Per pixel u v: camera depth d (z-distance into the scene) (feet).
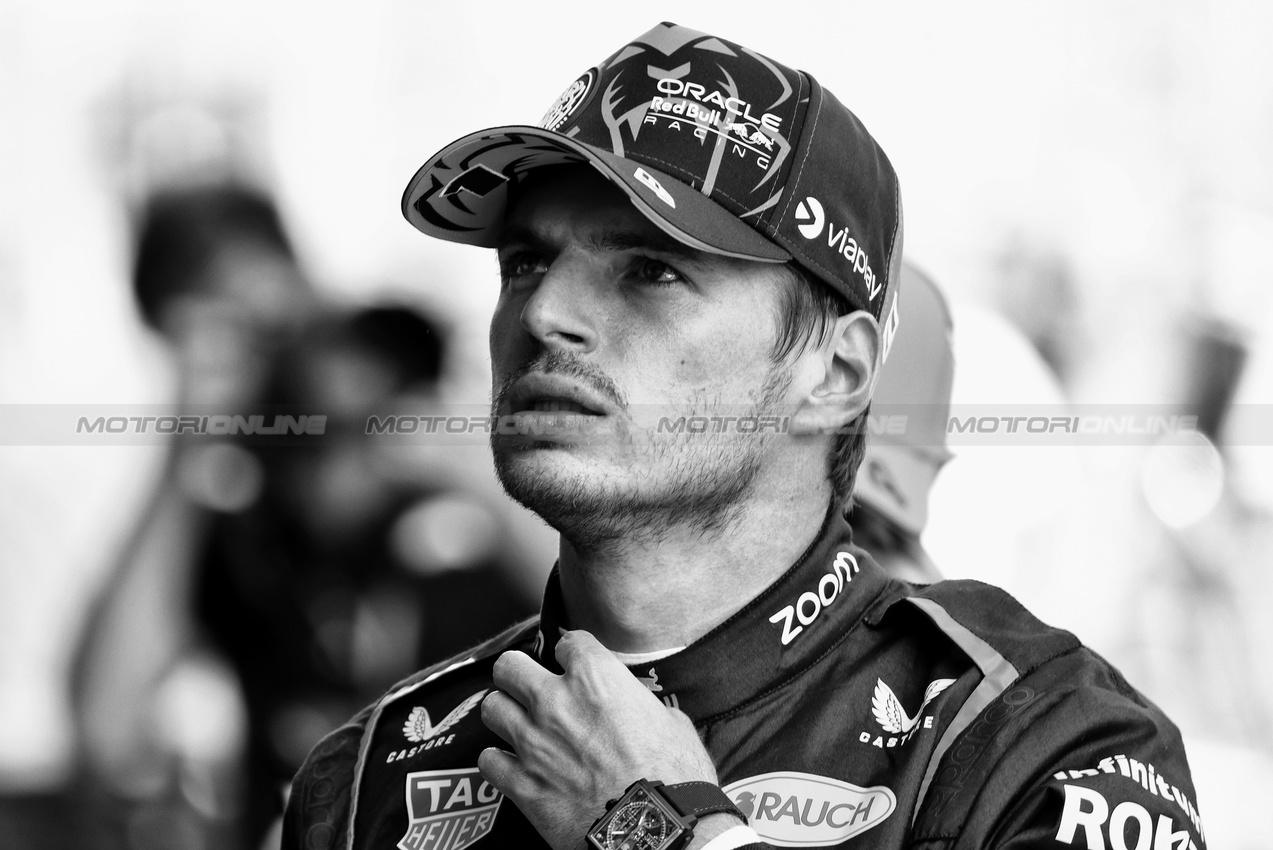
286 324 41.63
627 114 18.35
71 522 40.78
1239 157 48.11
